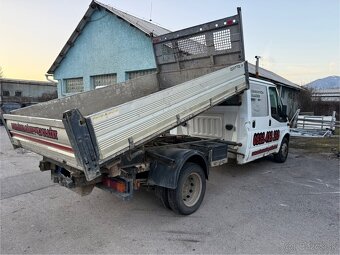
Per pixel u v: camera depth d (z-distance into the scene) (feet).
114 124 9.99
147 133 11.28
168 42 20.16
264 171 22.16
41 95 89.20
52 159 12.21
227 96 15.72
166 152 13.33
